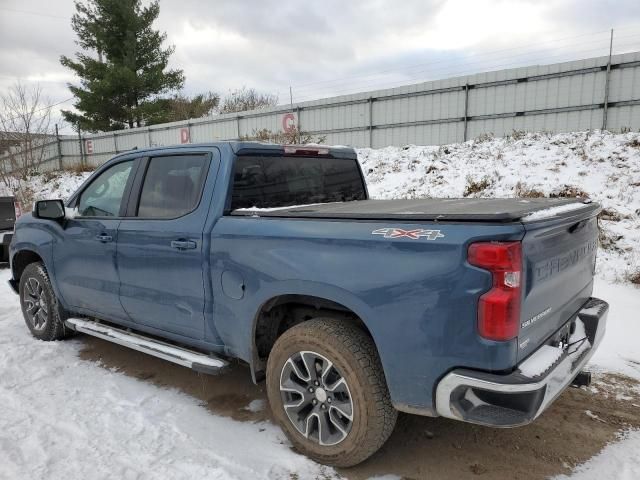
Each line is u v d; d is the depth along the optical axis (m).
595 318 2.96
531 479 2.62
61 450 2.86
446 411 2.28
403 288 2.30
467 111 15.06
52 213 4.15
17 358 4.31
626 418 3.24
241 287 2.94
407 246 2.29
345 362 2.53
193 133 22.66
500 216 2.12
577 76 13.16
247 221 2.96
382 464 2.75
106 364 4.21
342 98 17.64
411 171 12.78
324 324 2.66
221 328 3.13
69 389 3.71
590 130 12.53
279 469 2.69
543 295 2.40
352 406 2.54
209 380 3.89
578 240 2.82
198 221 3.19
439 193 10.99
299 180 3.72
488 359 2.13
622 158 10.30
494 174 11.01
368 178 13.08
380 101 16.83
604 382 3.76
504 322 2.09
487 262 2.09
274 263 2.76
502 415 2.17
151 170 3.67
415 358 2.31
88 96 28.98
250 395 3.63
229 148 3.26
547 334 2.54
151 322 3.65
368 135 17.30
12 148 21.44
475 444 2.95
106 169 4.09
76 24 30.25
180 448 2.89
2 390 3.67
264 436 3.04
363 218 2.52
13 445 2.91
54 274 4.47
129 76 28.33
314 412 2.72
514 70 14.06
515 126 14.32
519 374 2.15
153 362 4.26
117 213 3.87
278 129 19.67
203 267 3.14
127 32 29.47
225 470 2.66
